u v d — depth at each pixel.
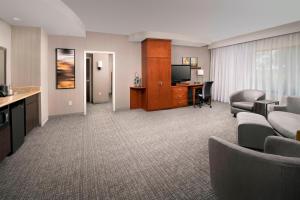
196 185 2.00
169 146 3.11
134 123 4.61
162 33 5.92
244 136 2.80
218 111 6.02
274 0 3.30
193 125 4.39
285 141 1.66
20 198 1.77
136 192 1.88
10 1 2.80
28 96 3.40
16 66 4.10
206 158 2.66
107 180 2.09
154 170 2.32
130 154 2.79
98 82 8.00
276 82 5.58
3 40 3.73
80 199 1.76
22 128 3.12
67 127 4.24
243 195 1.27
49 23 3.94
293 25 4.85
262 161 1.13
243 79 6.59
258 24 4.89
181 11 3.88
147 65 5.98
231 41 6.82
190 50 7.76
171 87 6.48
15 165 2.42
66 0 3.26
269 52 5.71
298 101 3.63
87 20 4.50
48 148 3.00
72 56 5.42
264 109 4.32
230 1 3.37
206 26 5.09
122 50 6.14
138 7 3.64
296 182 1.06
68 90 5.45
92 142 3.30
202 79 8.11
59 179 2.10
